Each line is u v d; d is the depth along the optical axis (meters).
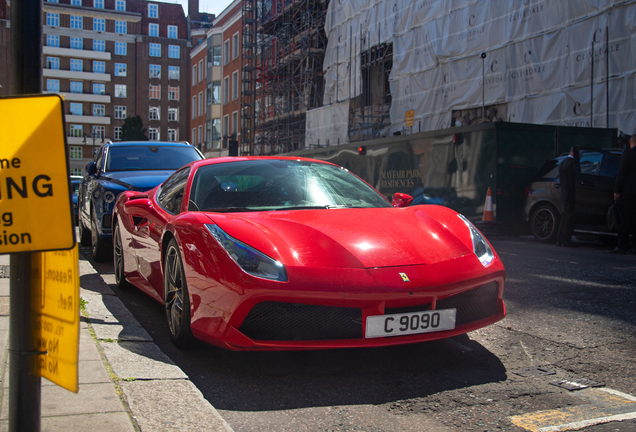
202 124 51.28
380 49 22.34
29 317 1.43
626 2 12.58
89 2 67.44
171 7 69.69
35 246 1.32
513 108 15.71
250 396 2.59
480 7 16.91
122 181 6.75
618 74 12.73
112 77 67.06
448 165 11.58
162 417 2.15
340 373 2.91
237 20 42.06
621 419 2.31
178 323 3.29
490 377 2.85
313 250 2.95
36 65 1.39
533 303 4.55
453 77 18.09
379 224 3.32
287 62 31.44
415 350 3.30
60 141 1.33
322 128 26.17
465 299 3.06
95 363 2.69
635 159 8.05
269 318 2.81
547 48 14.63
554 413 2.38
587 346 3.38
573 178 9.07
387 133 21.47
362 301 2.77
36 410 1.44
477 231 3.50
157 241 3.88
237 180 4.00
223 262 2.89
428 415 2.37
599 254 7.95
